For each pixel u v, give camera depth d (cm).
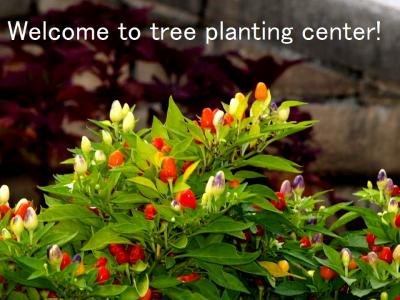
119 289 128
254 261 140
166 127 139
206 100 222
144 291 129
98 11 235
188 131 141
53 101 228
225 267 141
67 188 134
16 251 130
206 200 129
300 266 144
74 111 227
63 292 128
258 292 147
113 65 231
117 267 133
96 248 132
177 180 131
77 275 128
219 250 132
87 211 136
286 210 144
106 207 134
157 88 224
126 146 142
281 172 221
